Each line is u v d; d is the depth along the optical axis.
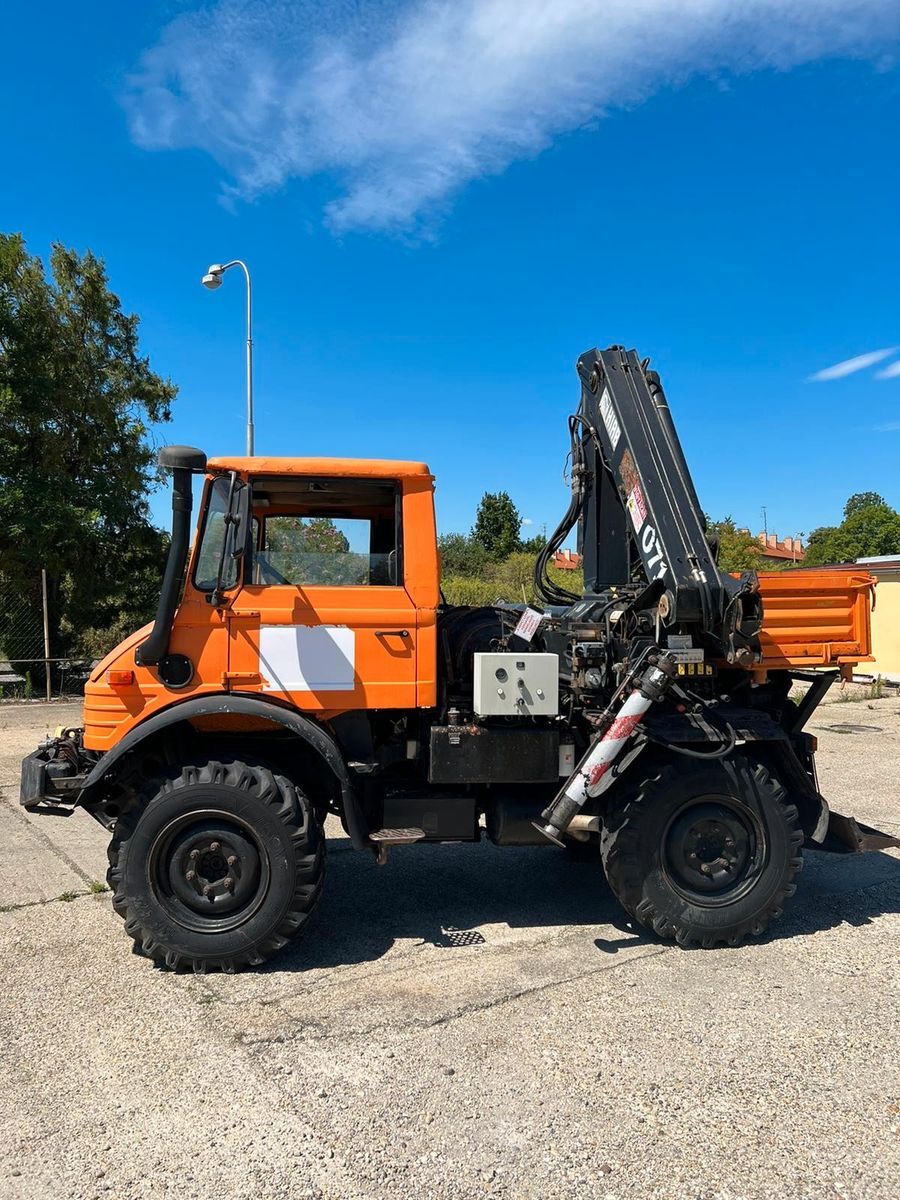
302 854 3.77
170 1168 2.45
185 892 3.76
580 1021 3.33
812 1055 3.07
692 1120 2.68
